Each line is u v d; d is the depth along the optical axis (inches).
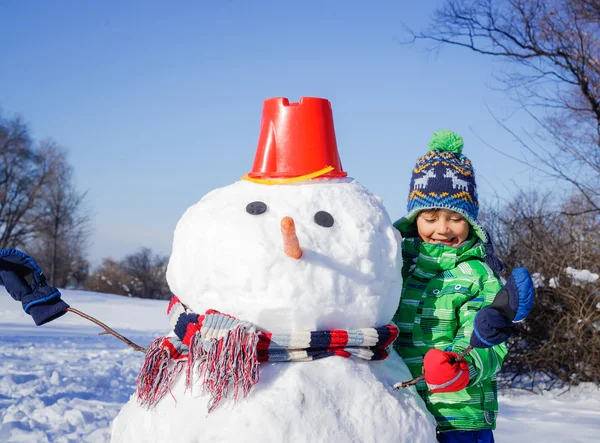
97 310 771.4
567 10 420.8
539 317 300.0
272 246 86.4
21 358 347.9
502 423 225.3
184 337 89.0
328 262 87.3
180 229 95.3
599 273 314.8
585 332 296.8
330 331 86.5
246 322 85.3
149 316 737.0
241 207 91.2
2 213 1739.7
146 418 89.0
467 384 90.1
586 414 244.8
